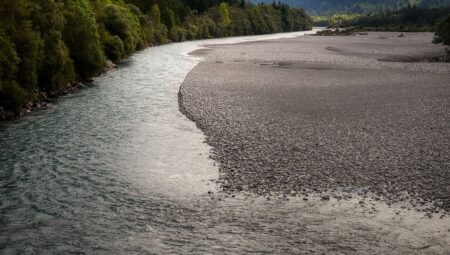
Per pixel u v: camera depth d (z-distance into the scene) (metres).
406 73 56.19
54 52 42.25
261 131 30.08
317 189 20.45
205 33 158.88
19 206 18.89
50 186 21.11
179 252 15.41
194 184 21.58
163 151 26.66
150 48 104.81
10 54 33.59
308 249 15.53
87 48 50.81
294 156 24.89
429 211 18.19
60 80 44.31
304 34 194.38
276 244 15.89
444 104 37.59
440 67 62.59
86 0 64.00
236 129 30.73
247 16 195.88
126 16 89.50
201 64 68.19
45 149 26.61
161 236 16.55
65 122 33.09
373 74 55.50
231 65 67.00
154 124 32.81
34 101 38.53
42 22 41.16
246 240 16.20
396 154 24.89
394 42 116.44
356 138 28.06
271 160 24.39
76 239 16.28
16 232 16.75
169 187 21.25
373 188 20.45
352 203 19.06
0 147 26.80
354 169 22.73
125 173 23.05
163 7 142.00
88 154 25.92
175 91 45.84
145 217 18.09
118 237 16.45
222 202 19.44
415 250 15.40
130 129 31.47
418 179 21.34
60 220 17.73
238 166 23.72
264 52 91.19
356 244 15.84
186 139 29.00
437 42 100.94
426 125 31.02
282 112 35.25
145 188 21.12
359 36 152.50
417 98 40.12
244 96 41.72
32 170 23.11
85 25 50.78
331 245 15.79
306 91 44.00
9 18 35.97
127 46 78.19
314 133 29.33
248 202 19.39
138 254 15.30
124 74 58.06
